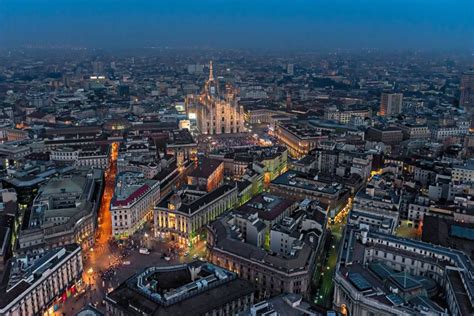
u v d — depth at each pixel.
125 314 196.38
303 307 192.25
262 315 180.12
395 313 188.12
